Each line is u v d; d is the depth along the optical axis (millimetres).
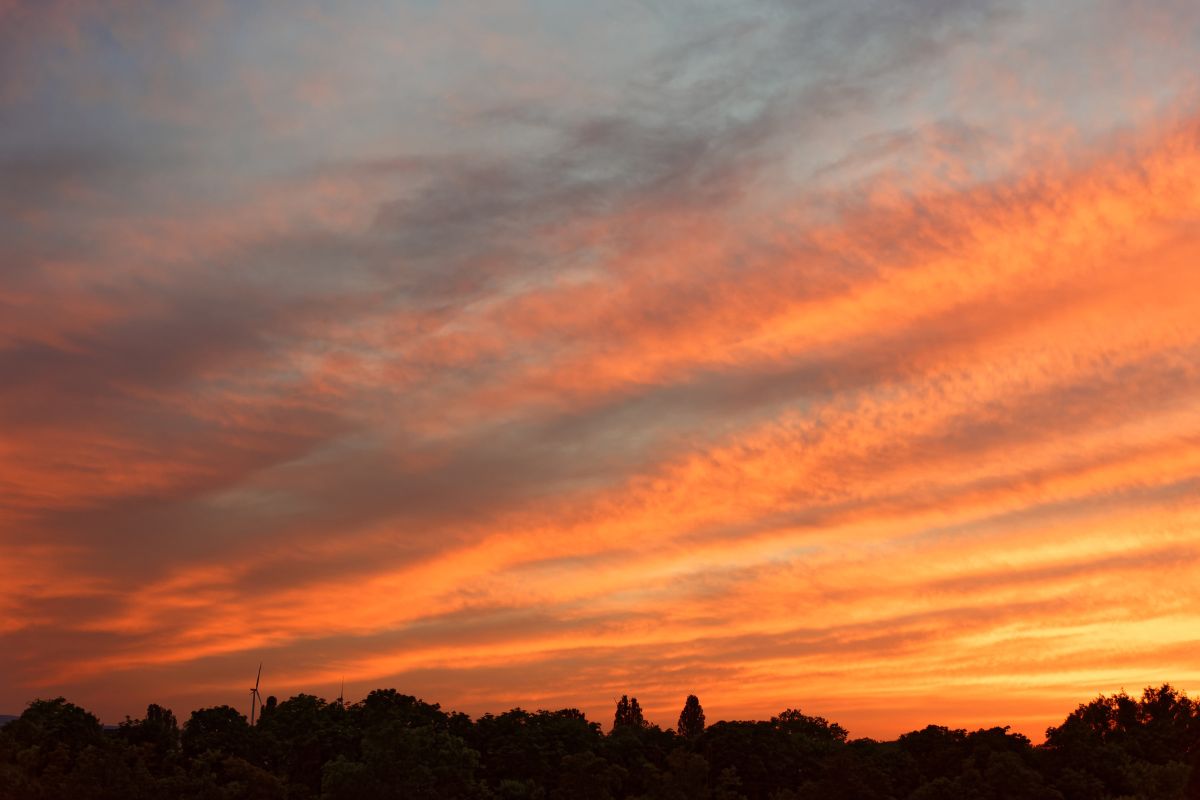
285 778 139750
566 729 157625
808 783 140750
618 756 157500
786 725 181625
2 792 120875
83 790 124125
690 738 165625
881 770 144000
